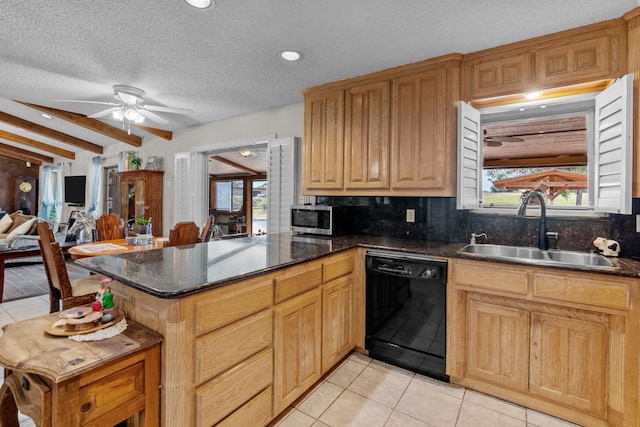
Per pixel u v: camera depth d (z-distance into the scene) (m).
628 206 1.74
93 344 1.19
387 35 2.12
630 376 1.58
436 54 2.36
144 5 1.85
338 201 3.20
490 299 1.96
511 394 1.93
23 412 1.12
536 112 2.43
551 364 1.80
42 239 2.41
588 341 1.70
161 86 3.12
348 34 2.12
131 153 5.58
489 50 2.27
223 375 1.38
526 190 2.49
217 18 1.96
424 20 1.95
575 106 2.30
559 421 1.77
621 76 1.88
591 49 1.96
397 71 2.58
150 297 1.33
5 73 2.88
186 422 1.25
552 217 2.24
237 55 2.45
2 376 2.01
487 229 2.47
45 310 3.33
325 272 2.06
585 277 1.66
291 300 1.77
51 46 2.35
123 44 2.31
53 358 1.09
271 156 3.74
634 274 1.55
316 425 1.72
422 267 2.14
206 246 2.29
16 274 4.83
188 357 1.25
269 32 2.12
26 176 9.22
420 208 2.74
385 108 2.63
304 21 1.98
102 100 3.66
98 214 6.84
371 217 2.98
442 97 2.38
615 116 1.87
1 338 1.24
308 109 3.09
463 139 2.28
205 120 4.39
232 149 4.45
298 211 3.06
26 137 7.20
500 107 2.46
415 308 2.21
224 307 1.38
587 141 2.27
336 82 2.90
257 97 3.41
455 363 2.07
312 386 2.06
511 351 1.91
